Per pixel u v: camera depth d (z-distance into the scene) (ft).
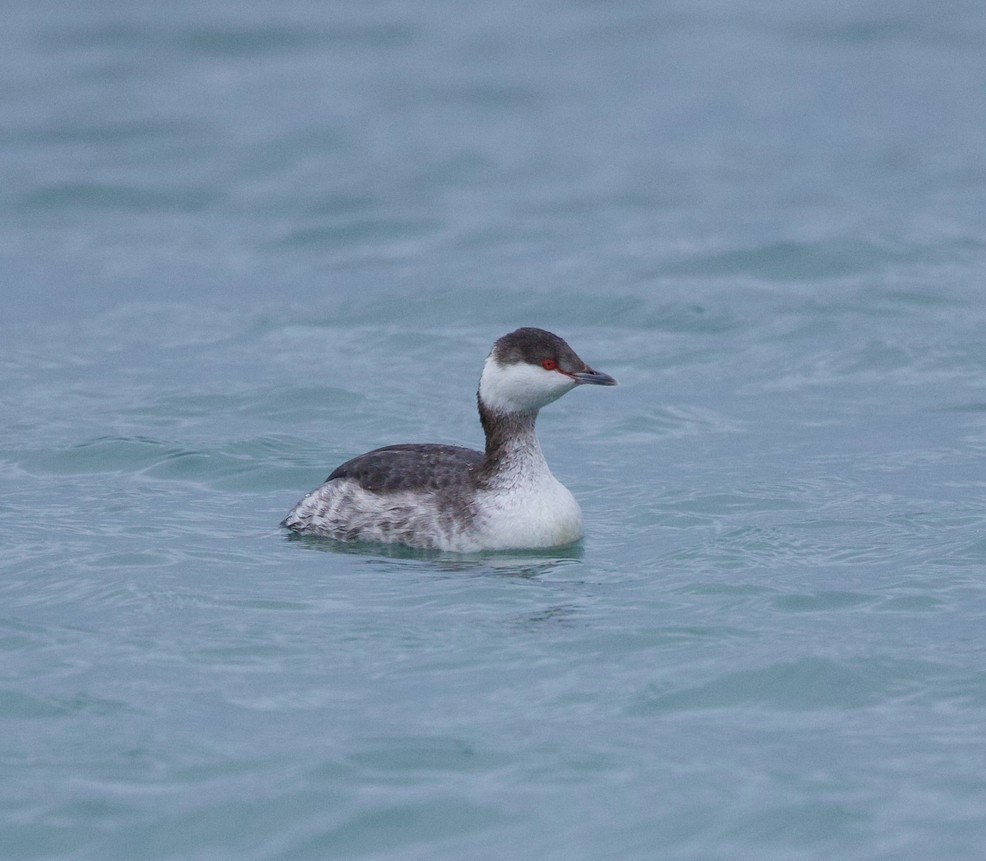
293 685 35.83
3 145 119.85
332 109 131.85
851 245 89.92
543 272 87.10
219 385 68.69
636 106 133.39
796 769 31.42
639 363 72.08
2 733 33.14
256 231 99.14
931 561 44.62
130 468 56.65
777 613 40.45
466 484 48.21
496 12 173.47
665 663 36.94
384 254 93.25
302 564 45.73
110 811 29.94
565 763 31.73
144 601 41.73
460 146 120.06
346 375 70.23
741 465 56.80
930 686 35.37
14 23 164.86
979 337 73.41
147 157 116.78
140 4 173.78
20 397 67.31
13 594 42.45
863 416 63.10
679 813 29.76
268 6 174.50
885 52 151.33
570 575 44.42
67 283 88.79
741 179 109.29
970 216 97.19
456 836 29.14
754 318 77.82
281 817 29.76
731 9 172.65
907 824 29.25
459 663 37.14
